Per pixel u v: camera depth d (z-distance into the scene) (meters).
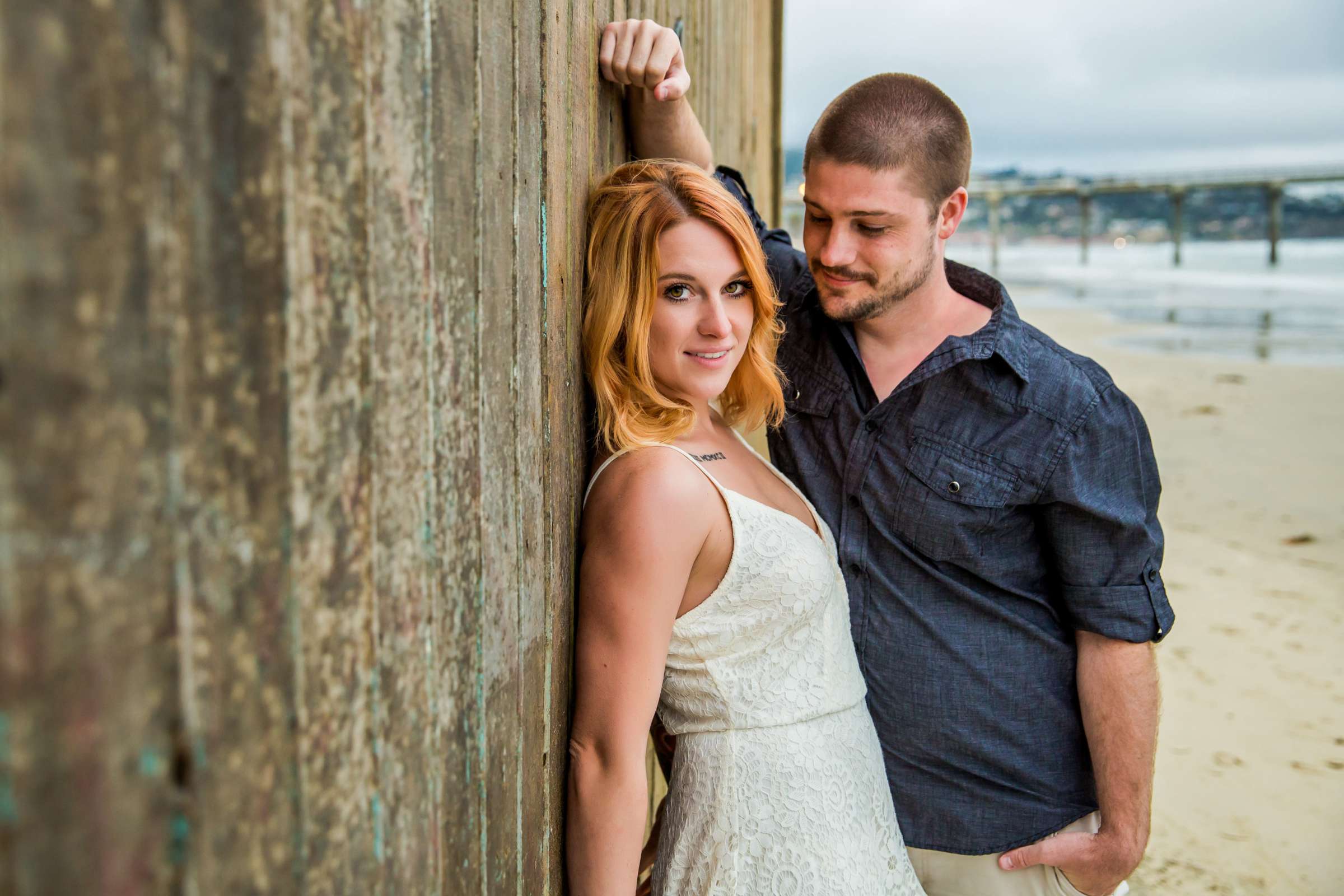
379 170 0.71
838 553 1.81
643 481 1.32
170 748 0.49
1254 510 6.09
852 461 1.82
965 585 1.79
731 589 1.38
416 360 0.79
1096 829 1.88
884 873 1.49
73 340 0.42
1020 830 1.82
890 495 1.78
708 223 1.40
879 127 1.64
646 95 1.64
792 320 1.94
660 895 1.44
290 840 0.61
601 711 1.33
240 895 0.56
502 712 1.04
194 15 0.50
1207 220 58.69
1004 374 1.74
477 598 0.95
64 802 0.42
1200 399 9.64
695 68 2.52
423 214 0.80
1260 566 5.15
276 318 0.58
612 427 1.39
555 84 1.21
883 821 1.54
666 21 2.07
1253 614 4.56
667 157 1.76
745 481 1.49
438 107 0.82
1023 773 1.82
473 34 0.91
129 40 0.45
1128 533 1.74
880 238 1.69
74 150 0.42
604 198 1.41
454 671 0.90
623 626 1.32
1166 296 22.48
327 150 0.64
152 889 0.48
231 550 0.54
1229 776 3.29
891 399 1.78
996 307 1.78
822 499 1.85
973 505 1.74
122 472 0.45
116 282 0.45
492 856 1.02
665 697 1.46
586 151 1.41
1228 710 3.72
